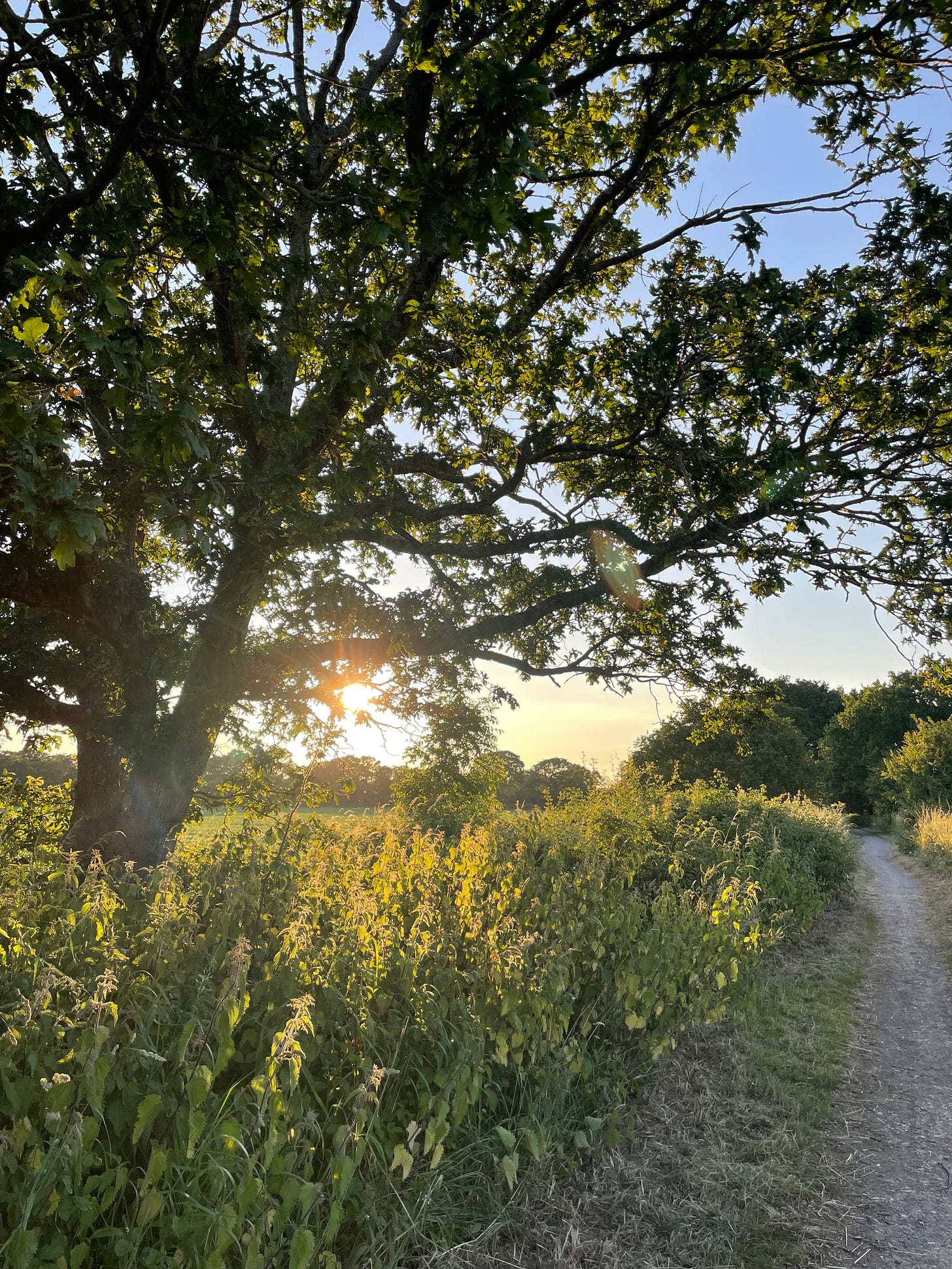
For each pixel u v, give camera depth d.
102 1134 2.82
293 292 5.93
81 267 3.46
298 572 8.10
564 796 13.48
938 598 10.40
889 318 10.00
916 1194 4.45
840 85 9.56
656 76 10.13
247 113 5.25
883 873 24.66
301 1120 2.96
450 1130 3.72
